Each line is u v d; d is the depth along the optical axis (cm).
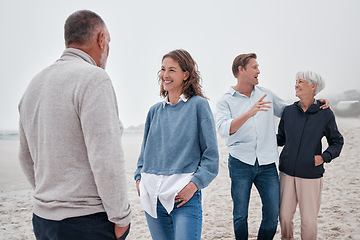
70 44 157
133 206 539
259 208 494
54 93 140
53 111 138
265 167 283
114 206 136
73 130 138
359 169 739
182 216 195
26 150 164
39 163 144
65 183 137
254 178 288
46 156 139
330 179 661
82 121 134
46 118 140
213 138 204
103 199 135
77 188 136
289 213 280
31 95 150
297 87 279
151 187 209
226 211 491
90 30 155
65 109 137
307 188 269
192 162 204
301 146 271
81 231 137
